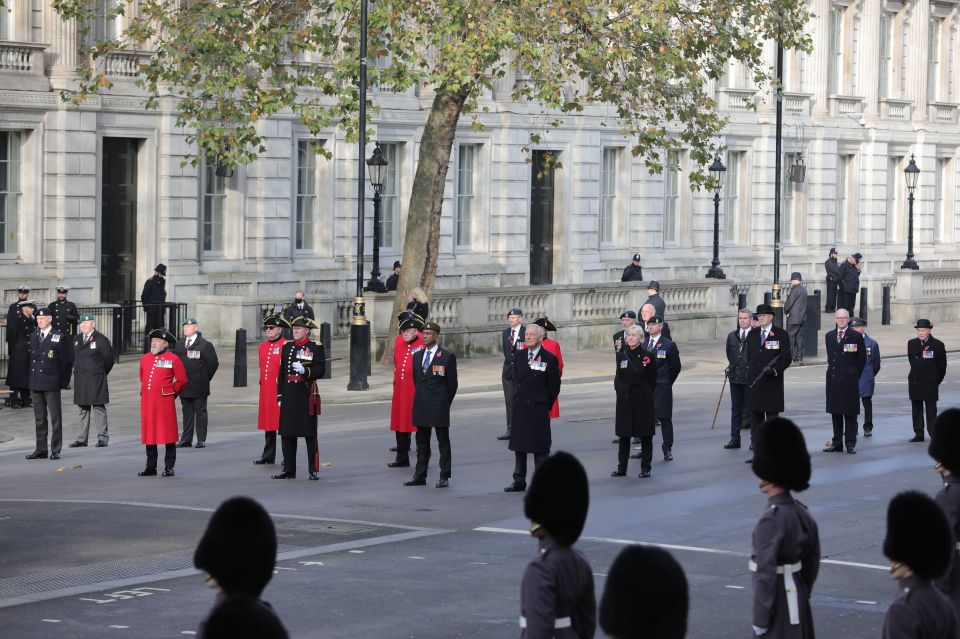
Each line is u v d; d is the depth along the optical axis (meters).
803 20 43.66
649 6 38.50
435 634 14.15
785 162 69.06
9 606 15.22
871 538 19.31
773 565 10.55
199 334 27.44
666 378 26.00
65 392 35.25
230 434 29.34
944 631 9.02
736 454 26.77
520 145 58.34
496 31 35.94
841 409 27.08
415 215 40.44
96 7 43.97
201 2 37.66
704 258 66.12
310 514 20.72
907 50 75.56
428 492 22.64
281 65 39.03
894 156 75.25
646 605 6.95
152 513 20.53
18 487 23.05
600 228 62.62
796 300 45.47
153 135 45.75
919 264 76.69
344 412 33.06
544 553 8.93
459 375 39.16
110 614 14.91
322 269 51.50
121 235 45.59
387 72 36.78
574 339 46.91
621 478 24.02
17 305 33.06
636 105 41.03
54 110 42.91
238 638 6.41
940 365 28.70
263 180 49.16
